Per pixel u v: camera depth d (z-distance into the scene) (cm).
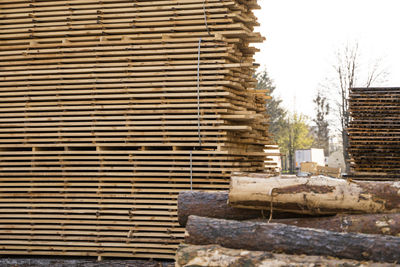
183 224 587
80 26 859
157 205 811
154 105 820
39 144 848
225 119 820
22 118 859
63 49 853
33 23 877
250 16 923
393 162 1166
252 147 991
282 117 4741
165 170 836
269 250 458
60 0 874
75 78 859
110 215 834
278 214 543
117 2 866
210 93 807
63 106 847
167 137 820
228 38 854
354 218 498
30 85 868
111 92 846
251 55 961
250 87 980
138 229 814
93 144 834
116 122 826
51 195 839
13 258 854
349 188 504
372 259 430
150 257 815
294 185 511
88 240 830
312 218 524
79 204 834
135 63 834
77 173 836
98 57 851
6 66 877
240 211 557
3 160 877
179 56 823
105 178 828
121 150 846
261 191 515
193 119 827
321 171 1989
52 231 835
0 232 846
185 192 584
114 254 823
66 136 855
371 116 1192
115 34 867
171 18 837
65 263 808
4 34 880
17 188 851
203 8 838
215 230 475
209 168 798
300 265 427
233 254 450
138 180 819
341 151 3884
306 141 4288
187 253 461
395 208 497
